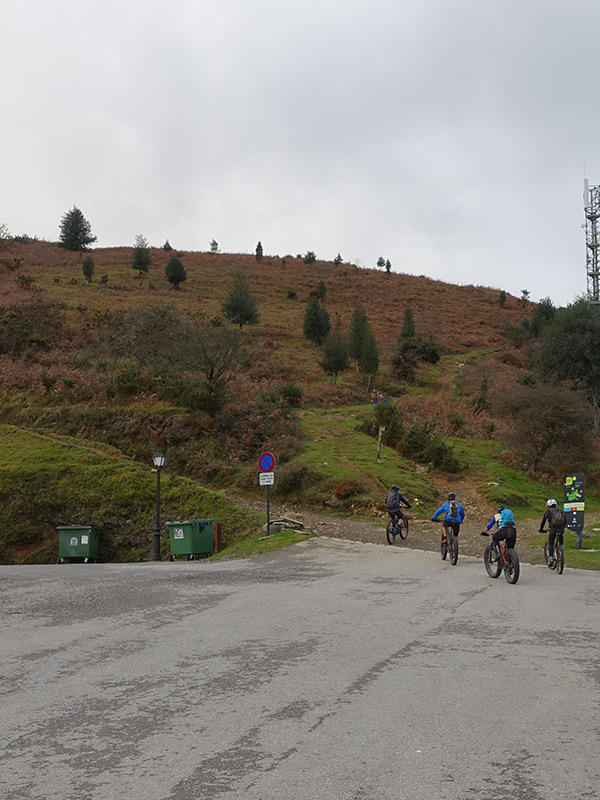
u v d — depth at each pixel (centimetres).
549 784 418
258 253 10925
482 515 2525
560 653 774
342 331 7050
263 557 1820
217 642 839
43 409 3438
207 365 3478
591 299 5156
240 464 3053
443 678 667
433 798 398
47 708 584
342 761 455
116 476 2753
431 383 5809
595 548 1884
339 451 3209
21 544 2561
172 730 521
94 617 1028
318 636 867
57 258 9494
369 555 1802
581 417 3225
